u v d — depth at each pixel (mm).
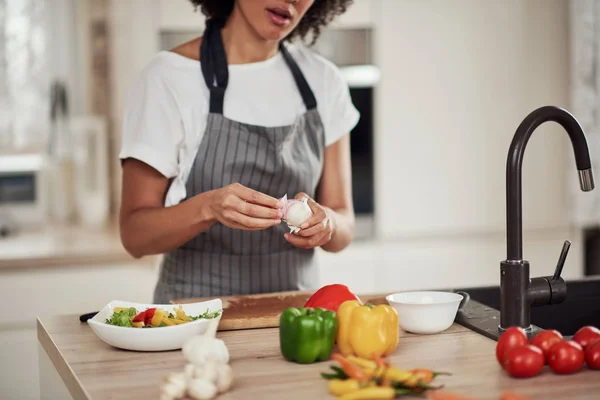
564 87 3477
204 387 1124
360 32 3260
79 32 3545
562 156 3490
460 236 3416
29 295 2785
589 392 1160
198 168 1875
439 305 1470
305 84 1991
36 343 2779
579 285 1950
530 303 1472
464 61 3361
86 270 2836
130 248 1848
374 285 3322
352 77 3256
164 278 1950
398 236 3355
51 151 3387
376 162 3320
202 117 1877
